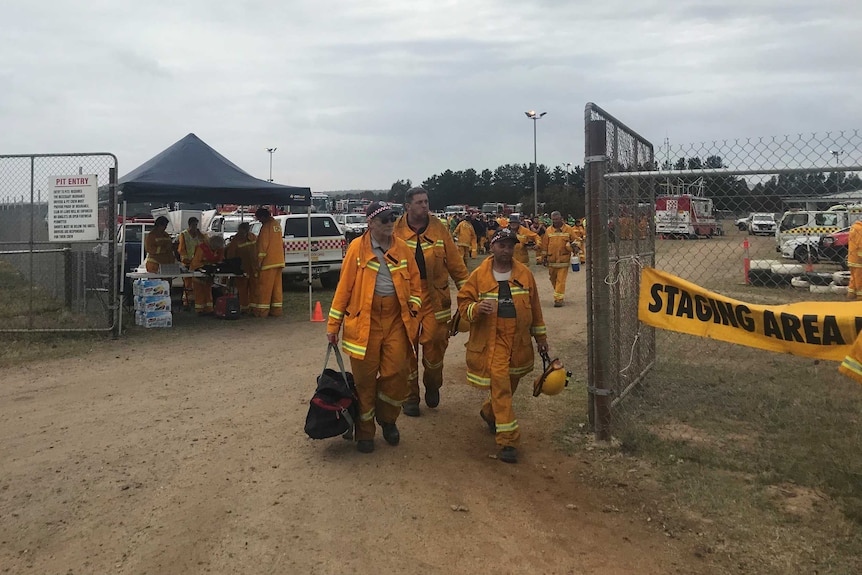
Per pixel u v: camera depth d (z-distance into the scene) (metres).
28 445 5.41
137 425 5.91
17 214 13.95
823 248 10.68
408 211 5.78
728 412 6.19
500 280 5.10
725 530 3.99
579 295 15.48
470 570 3.57
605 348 5.42
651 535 3.96
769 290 9.89
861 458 5.02
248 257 12.69
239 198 12.01
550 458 5.16
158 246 12.77
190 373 7.94
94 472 4.84
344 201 43.78
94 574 3.53
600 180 5.27
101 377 7.74
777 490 4.52
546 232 13.73
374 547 3.79
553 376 5.25
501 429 5.05
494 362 5.09
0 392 7.07
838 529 3.96
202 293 12.89
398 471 4.86
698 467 4.93
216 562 3.64
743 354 8.59
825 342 4.35
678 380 7.26
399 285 5.01
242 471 4.85
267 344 9.84
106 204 10.87
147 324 11.23
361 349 4.89
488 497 4.45
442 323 5.96
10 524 4.07
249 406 6.50
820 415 6.05
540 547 3.82
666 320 5.00
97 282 11.55
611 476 4.80
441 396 6.89
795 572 3.52
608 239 5.36
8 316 12.03
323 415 5.04
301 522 4.07
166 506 4.29
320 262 17.17
